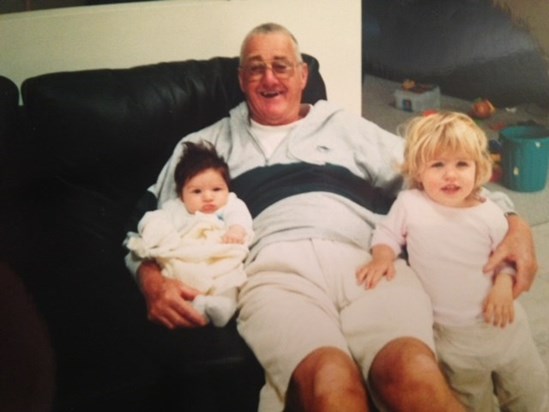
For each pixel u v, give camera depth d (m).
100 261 1.23
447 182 1.27
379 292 1.20
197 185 1.24
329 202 1.26
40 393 1.13
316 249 1.22
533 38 1.42
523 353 1.27
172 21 1.34
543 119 1.44
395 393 1.14
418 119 1.31
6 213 1.21
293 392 1.14
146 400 1.15
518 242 1.27
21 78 1.32
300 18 1.38
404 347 1.14
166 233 1.21
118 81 1.25
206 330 1.17
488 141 1.42
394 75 1.44
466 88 1.46
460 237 1.26
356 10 1.39
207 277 1.18
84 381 1.14
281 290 1.19
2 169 1.21
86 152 1.23
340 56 1.41
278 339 1.14
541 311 1.27
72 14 1.30
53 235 1.23
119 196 1.25
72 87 1.22
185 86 1.27
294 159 1.28
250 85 1.27
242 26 1.37
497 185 1.43
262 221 1.24
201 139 1.27
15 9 1.35
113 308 1.19
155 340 1.16
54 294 1.20
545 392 1.28
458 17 1.42
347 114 1.33
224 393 1.17
